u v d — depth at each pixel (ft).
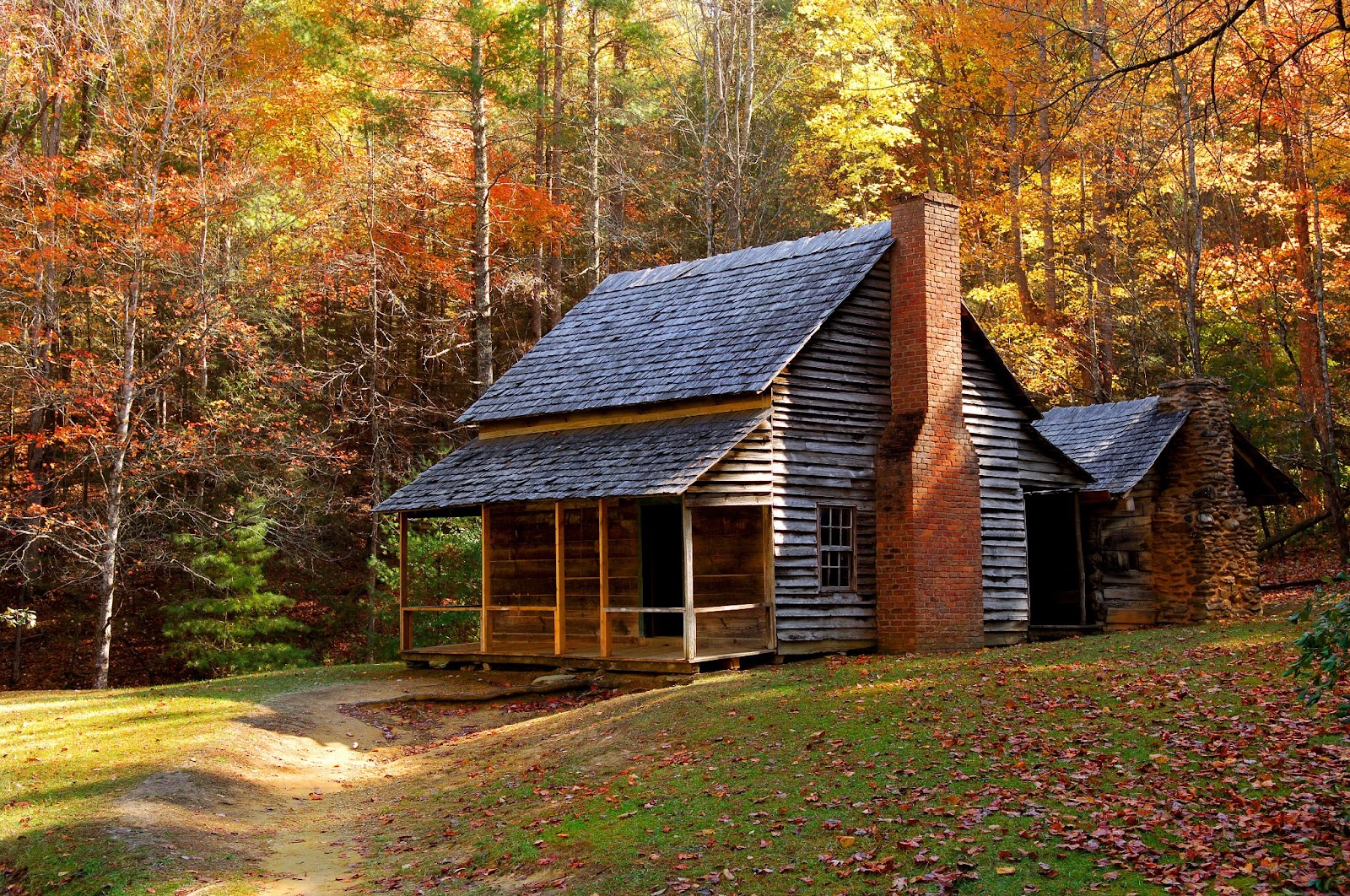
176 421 111.65
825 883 26.58
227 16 95.91
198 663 91.81
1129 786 30.19
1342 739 31.65
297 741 51.31
